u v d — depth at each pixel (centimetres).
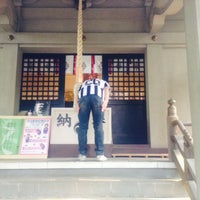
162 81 654
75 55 698
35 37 663
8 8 596
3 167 366
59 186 336
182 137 384
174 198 327
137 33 669
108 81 691
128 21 681
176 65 671
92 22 677
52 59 697
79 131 404
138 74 693
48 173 366
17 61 657
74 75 693
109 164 366
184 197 331
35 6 679
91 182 337
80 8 498
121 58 701
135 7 680
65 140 477
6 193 334
